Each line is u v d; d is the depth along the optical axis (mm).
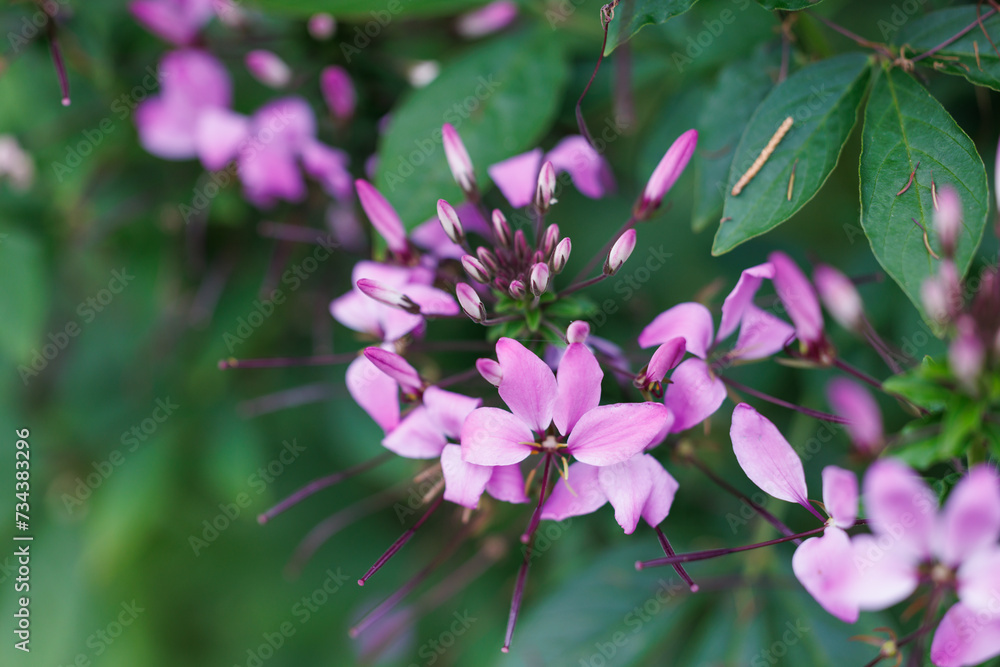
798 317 381
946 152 381
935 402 353
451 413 385
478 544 471
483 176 431
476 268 386
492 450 374
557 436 378
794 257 462
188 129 465
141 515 493
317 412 496
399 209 426
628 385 397
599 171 434
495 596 484
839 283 365
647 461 380
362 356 401
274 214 471
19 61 462
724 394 382
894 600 349
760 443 374
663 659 447
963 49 392
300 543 507
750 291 389
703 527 450
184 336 490
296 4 427
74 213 474
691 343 384
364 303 406
